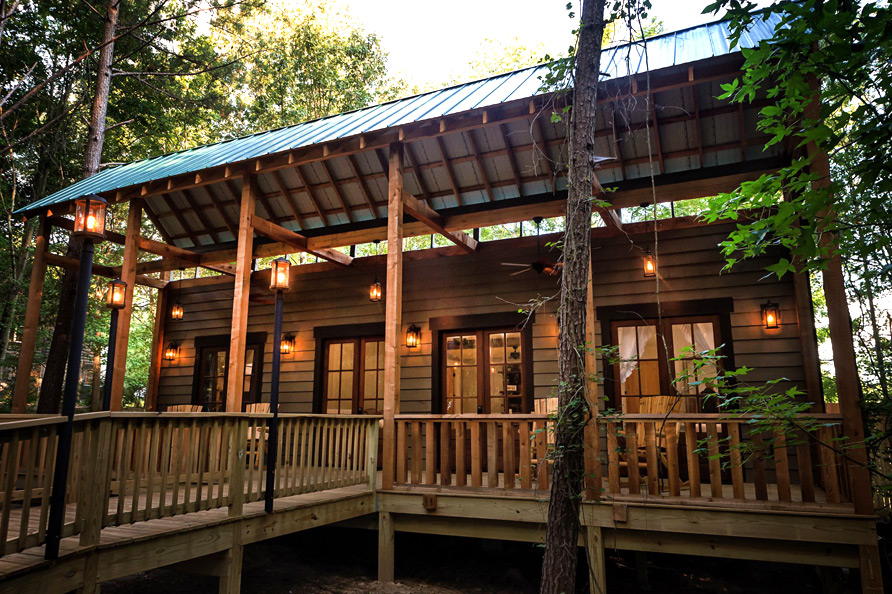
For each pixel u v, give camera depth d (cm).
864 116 310
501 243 825
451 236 751
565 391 341
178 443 399
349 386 898
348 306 912
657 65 547
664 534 490
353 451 579
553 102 520
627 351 734
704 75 489
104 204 357
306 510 499
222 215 848
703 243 721
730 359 684
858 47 287
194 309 1050
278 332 494
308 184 771
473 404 812
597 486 503
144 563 364
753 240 338
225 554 428
